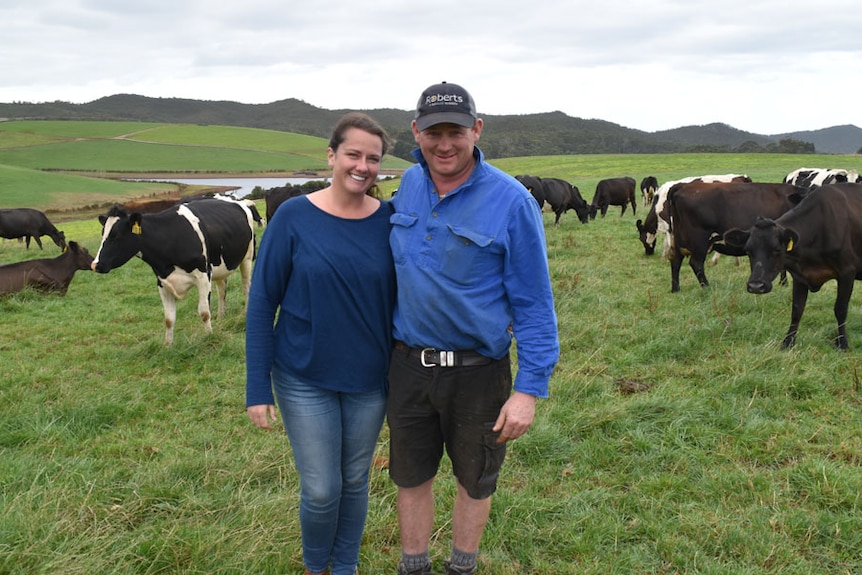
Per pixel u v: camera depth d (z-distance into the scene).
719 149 122.56
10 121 163.88
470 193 2.67
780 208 9.12
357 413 2.97
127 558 3.38
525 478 4.23
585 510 3.80
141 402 5.80
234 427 5.27
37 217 19.55
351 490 3.09
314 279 2.76
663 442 4.57
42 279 10.70
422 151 2.63
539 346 2.70
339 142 2.72
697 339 6.73
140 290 11.12
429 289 2.66
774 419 4.96
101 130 150.62
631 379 5.91
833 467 4.10
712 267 11.66
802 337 6.81
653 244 12.73
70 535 3.52
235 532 3.52
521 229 2.63
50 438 4.98
